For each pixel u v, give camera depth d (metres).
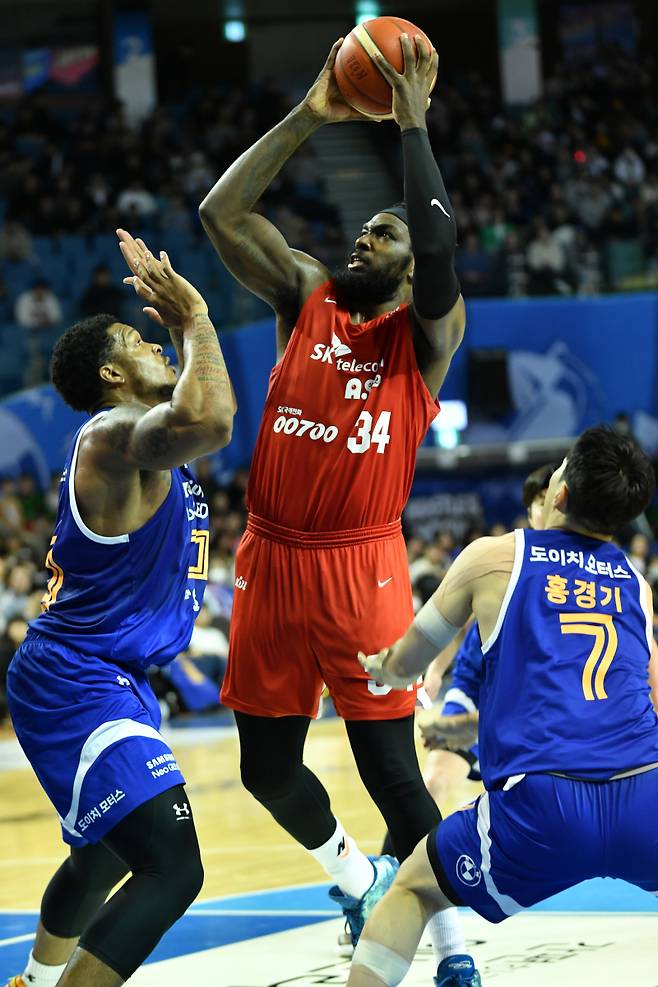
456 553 19.17
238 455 19.17
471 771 5.59
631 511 3.49
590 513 3.48
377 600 4.18
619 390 20.55
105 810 3.42
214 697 14.64
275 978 4.29
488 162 25.47
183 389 3.40
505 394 20.09
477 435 20.33
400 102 4.02
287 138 4.21
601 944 4.60
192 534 3.84
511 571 3.43
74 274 20.75
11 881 6.43
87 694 3.53
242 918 5.38
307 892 5.92
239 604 4.31
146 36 27.33
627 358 20.50
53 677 3.55
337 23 29.66
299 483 4.17
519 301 20.30
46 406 18.41
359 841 7.00
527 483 5.27
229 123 25.59
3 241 20.59
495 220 23.30
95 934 3.28
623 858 3.21
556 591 3.41
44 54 27.09
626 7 29.39
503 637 3.39
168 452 3.39
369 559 4.20
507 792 3.25
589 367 20.45
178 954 4.76
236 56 29.44
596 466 3.46
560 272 20.73
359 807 8.20
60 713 3.52
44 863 6.93
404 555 4.33
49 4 26.88
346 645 4.16
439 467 20.20
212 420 3.39
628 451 3.49
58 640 3.60
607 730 3.27
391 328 4.21
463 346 20.27
